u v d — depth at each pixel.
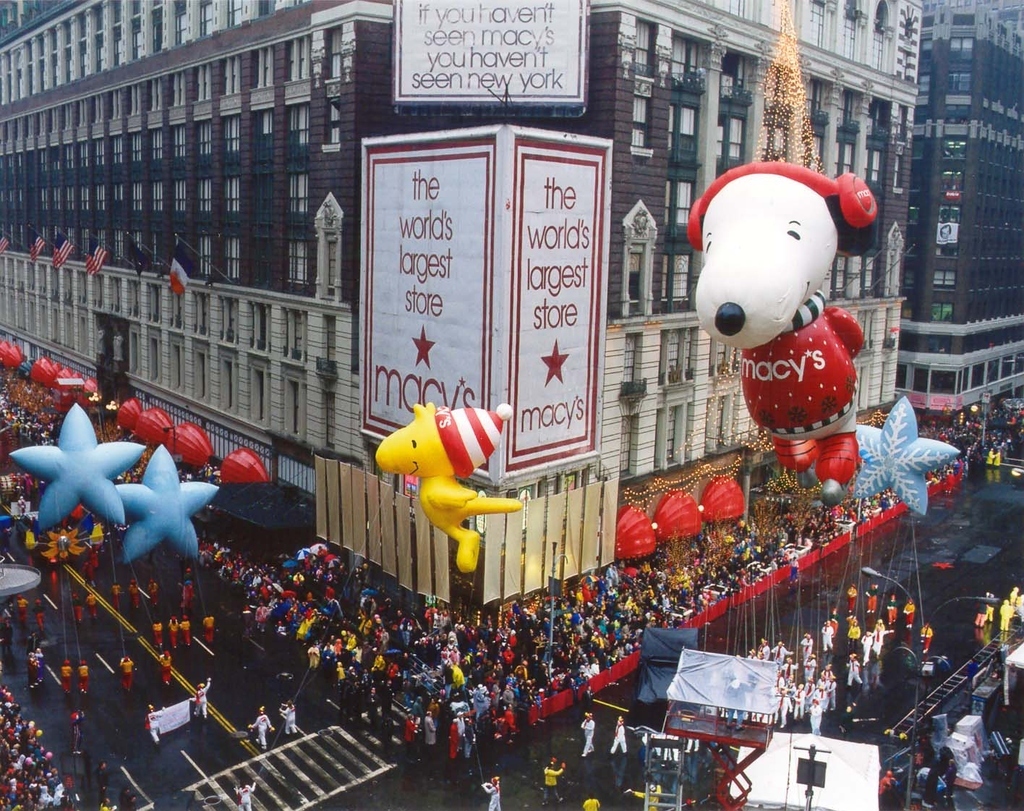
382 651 37.44
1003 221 100.56
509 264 38.91
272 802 29.69
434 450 19.50
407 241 43.41
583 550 42.25
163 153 71.56
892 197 72.56
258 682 37.72
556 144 40.31
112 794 29.64
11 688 36.31
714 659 23.20
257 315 61.31
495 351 39.41
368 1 49.12
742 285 14.11
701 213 16.06
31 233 100.31
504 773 31.61
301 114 55.12
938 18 90.38
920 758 32.19
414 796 30.16
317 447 55.06
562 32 43.78
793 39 57.78
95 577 47.66
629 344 49.81
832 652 41.25
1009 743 33.81
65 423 37.03
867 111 67.31
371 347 46.38
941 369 92.75
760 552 50.22
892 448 29.22
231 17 61.91
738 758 24.47
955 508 64.88
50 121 94.94
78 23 86.12
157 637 40.34
